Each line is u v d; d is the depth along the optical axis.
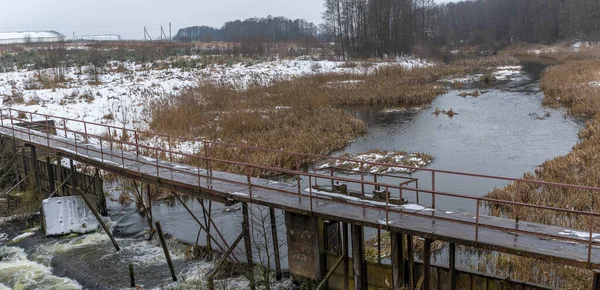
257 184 15.26
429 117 37.50
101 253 17.73
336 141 29.81
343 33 81.31
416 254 15.17
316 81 50.94
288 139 28.70
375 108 42.16
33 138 24.19
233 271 15.34
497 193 19.78
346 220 11.83
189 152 26.97
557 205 17.70
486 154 26.84
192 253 16.88
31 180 24.61
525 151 26.92
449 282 11.99
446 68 66.62
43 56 55.28
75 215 20.12
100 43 76.56
